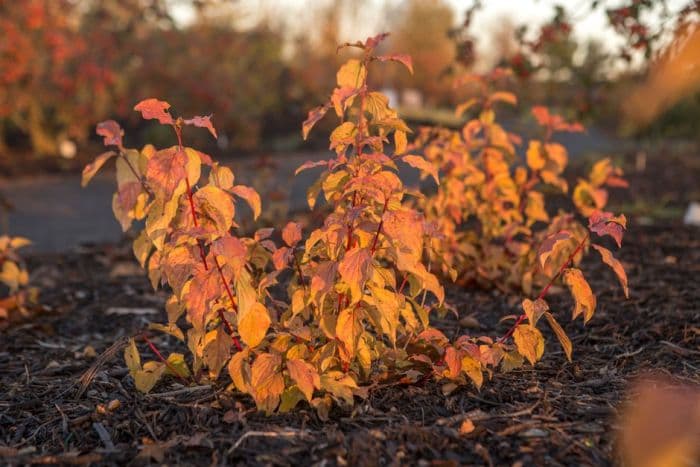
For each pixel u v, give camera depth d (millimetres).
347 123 2201
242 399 2361
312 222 6395
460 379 2395
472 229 6016
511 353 2426
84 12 14266
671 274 4594
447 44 35281
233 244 1911
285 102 22094
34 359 3205
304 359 2244
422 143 4016
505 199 4031
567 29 5066
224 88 17094
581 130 3951
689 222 6922
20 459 2035
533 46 5316
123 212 2246
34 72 14266
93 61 14172
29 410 2490
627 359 2863
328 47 26125
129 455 2047
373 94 2131
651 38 4090
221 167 2178
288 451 1984
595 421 2160
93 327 3848
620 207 7973
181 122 1949
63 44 13344
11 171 13133
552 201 8016
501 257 4090
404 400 2324
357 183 2062
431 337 2367
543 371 2703
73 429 2270
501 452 1970
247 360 2182
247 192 2078
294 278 2422
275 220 6543
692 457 1509
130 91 16406
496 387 2467
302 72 21938
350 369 2332
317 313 2227
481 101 3982
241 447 2016
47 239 7109
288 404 2182
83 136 16625
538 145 3971
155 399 2441
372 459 1920
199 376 2549
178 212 2193
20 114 16641
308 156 16469
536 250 3879
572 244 3695
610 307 3729
